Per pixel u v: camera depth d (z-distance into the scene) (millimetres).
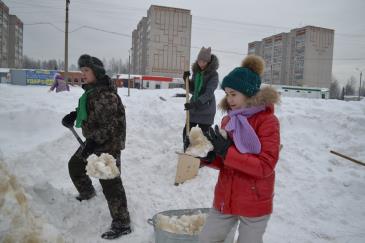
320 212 4473
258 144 2326
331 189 5137
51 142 5488
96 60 3539
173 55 51656
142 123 6883
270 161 2305
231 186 2451
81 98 3561
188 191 4676
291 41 57656
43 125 6180
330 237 3873
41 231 2482
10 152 4781
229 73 2502
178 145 5969
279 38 58562
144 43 54281
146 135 6336
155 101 8289
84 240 3438
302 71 55969
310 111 8258
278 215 4328
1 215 2248
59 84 13727
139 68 57906
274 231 3955
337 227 4125
